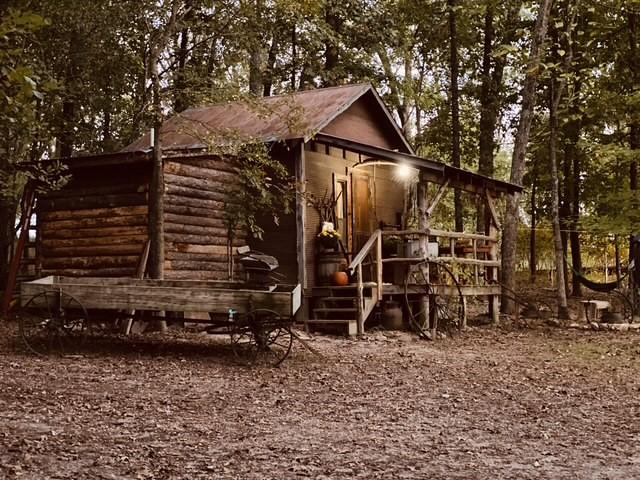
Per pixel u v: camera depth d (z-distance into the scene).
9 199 20.38
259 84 26.59
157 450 6.58
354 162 20.08
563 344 15.63
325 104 19.14
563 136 26.72
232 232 17.17
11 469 5.75
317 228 18.14
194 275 16.12
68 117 21.59
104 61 20.89
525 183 31.17
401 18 29.27
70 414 7.77
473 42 29.09
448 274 18.22
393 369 11.68
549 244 34.56
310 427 7.74
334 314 16.48
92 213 16.55
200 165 16.44
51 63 19.91
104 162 15.80
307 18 22.17
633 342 16.05
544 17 20.72
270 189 17.66
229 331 11.98
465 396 9.77
